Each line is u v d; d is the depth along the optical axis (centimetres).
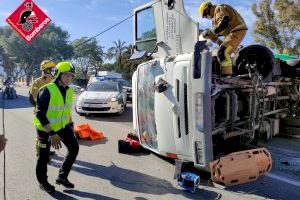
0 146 276
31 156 670
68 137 496
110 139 845
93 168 599
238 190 496
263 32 2364
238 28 586
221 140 571
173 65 538
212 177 473
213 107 500
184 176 495
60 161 638
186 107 517
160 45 647
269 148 733
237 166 471
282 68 794
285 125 837
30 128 993
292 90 846
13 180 530
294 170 590
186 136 520
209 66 477
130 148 697
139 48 712
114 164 623
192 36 598
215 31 579
